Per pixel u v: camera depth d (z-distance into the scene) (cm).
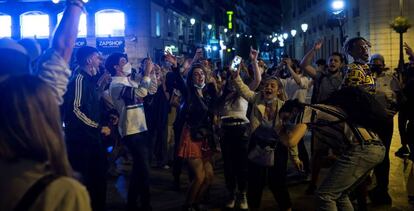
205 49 6438
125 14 4000
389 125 710
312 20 4666
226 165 739
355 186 520
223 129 735
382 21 2697
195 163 674
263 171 657
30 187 205
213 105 717
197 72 701
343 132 513
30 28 4044
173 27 4897
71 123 557
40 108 216
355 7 3102
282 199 650
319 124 513
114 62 699
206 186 693
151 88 703
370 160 505
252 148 654
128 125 681
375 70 709
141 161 689
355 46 574
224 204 766
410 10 2661
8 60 277
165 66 1077
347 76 564
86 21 3997
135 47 4016
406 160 930
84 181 559
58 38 380
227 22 8100
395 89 705
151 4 4106
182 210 702
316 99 815
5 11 4050
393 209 719
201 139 677
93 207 573
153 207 752
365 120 506
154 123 1040
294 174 962
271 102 650
